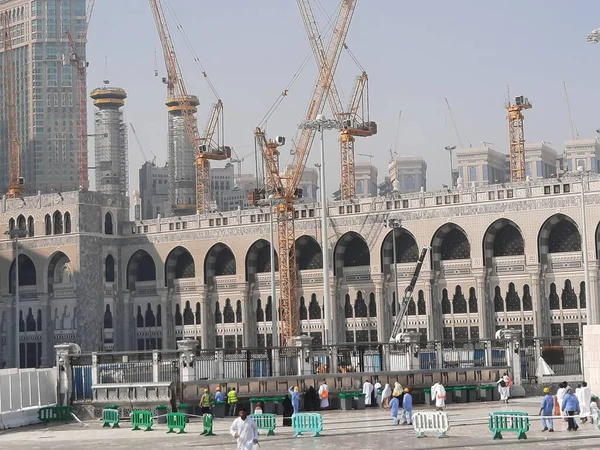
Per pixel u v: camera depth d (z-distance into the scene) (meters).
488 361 98.25
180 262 175.25
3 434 75.38
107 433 73.25
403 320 152.38
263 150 168.25
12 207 181.50
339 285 159.25
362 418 77.00
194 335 171.38
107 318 177.00
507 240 147.38
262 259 168.00
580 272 140.25
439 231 150.00
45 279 176.75
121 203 179.75
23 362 180.12
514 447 54.91
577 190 139.00
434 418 61.56
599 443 55.34
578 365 100.19
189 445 62.88
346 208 158.12
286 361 90.69
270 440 63.69
